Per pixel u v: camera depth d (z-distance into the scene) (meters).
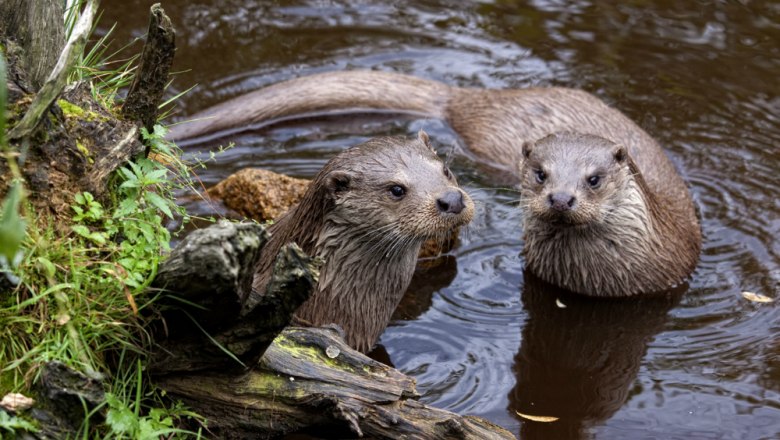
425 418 4.21
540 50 9.76
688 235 7.21
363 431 4.19
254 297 3.94
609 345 6.20
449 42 9.89
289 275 3.76
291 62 9.44
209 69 9.20
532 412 5.38
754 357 5.95
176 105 8.62
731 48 9.69
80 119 4.24
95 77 5.46
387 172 5.56
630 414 5.38
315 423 4.16
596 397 5.56
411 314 6.47
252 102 8.62
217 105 8.60
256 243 3.63
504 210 7.76
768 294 6.68
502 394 5.57
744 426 5.23
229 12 10.05
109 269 3.80
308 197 5.70
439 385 5.63
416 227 5.46
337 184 5.57
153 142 4.59
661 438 5.13
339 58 9.59
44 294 3.60
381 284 5.81
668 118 8.75
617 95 9.07
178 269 3.59
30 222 3.80
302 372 4.18
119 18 9.48
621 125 8.07
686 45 9.77
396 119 8.90
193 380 4.08
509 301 6.73
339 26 10.06
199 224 6.89
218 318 3.81
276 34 9.83
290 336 4.30
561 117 8.27
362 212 5.54
